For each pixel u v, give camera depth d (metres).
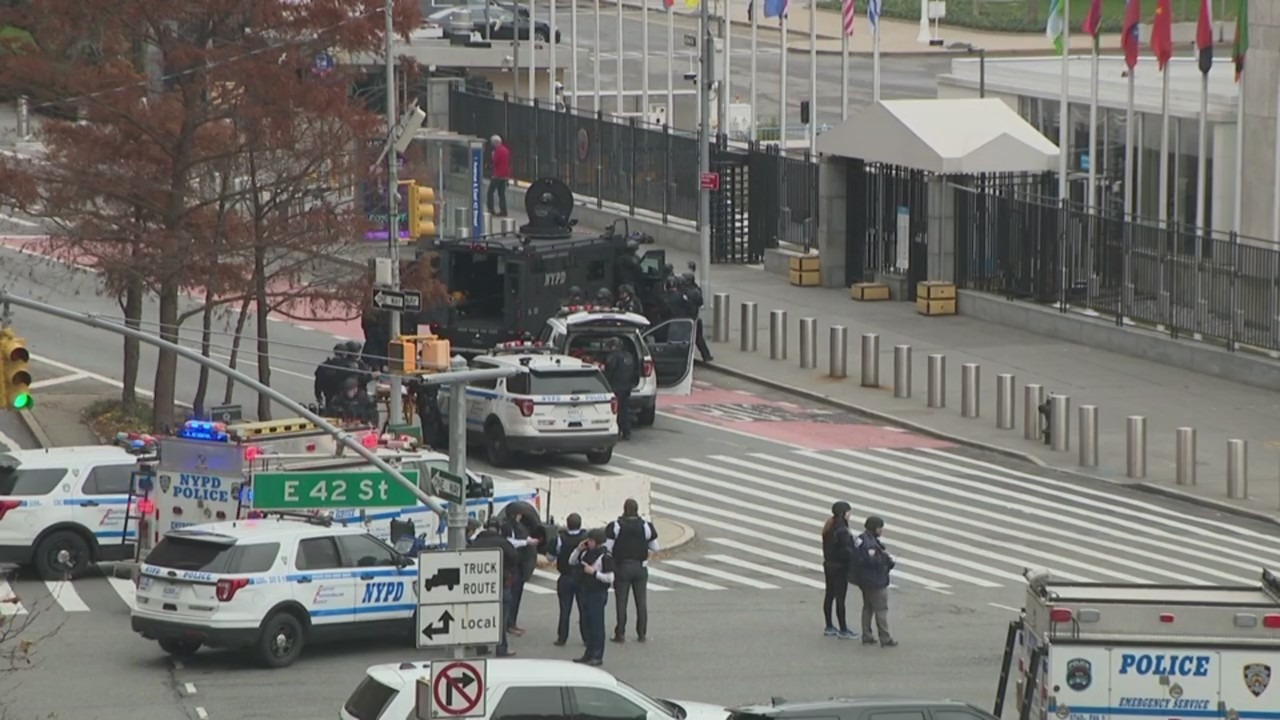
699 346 195.88
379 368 167.50
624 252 190.25
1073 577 135.00
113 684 105.69
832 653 114.81
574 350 170.75
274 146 160.88
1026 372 193.00
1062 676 83.56
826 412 182.75
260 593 108.75
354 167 164.25
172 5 158.00
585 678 86.00
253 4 159.62
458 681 77.81
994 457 169.38
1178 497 158.00
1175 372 193.25
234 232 162.12
